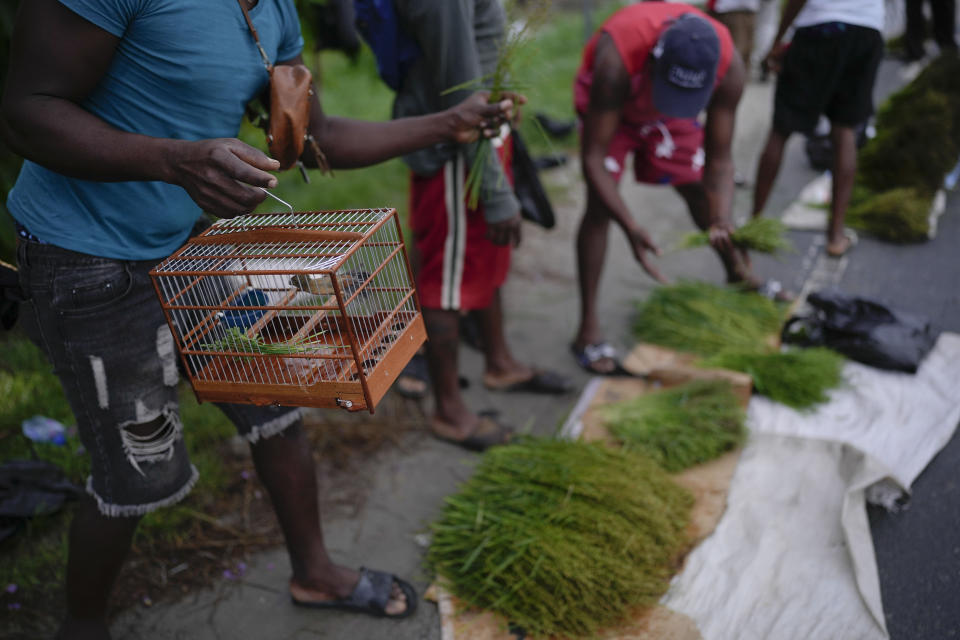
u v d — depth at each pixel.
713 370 3.19
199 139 1.68
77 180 1.63
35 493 2.66
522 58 2.57
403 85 2.65
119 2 1.44
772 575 2.37
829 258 4.41
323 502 2.83
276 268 1.51
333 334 1.69
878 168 4.99
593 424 3.11
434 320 2.91
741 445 2.91
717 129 3.19
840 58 3.87
